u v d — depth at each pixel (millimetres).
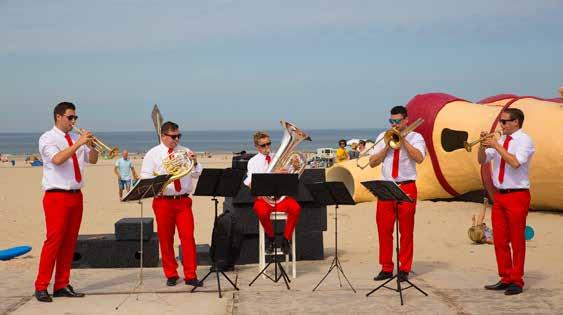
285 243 9961
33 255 13078
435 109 18922
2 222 18297
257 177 8633
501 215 8773
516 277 8672
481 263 11383
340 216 17547
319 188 9047
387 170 9555
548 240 13352
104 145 8266
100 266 10906
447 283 9352
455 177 18547
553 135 15734
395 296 8609
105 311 8023
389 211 9492
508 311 7871
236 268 10852
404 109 9117
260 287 9227
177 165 9000
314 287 9195
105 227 17688
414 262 11359
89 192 27656
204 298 8617
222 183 8930
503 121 8617
